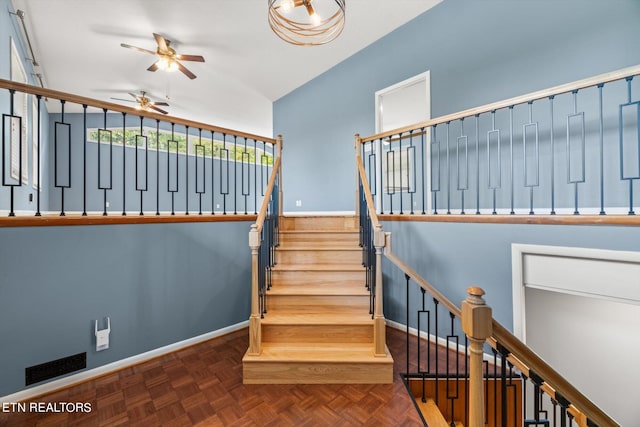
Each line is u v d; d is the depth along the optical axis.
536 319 2.93
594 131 2.33
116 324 2.34
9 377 1.89
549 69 2.57
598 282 1.98
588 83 1.93
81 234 2.17
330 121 4.82
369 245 2.64
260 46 4.15
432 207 3.46
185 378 2.22
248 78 5.07
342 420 1.78
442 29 3.33
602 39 2.31
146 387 2.11
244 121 7.23
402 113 5.99
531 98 2.18
